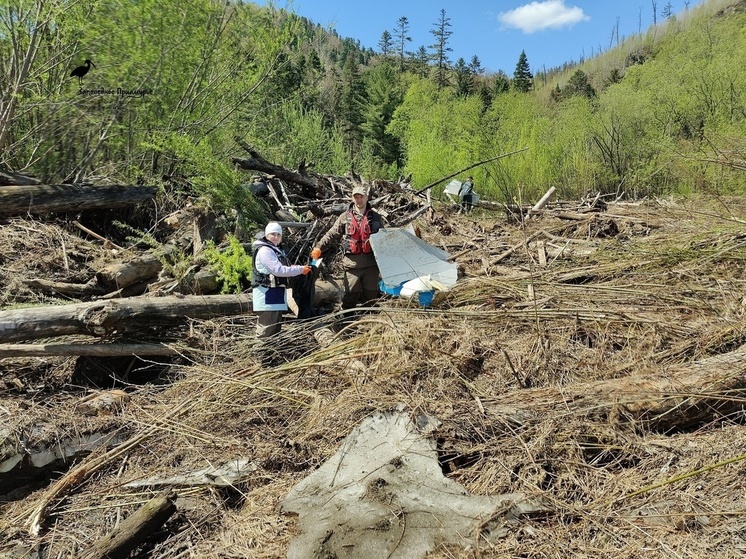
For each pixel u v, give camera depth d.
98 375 4.56
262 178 8.70
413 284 4.99
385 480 2.95
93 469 3.45
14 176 6.98
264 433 3.67
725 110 15.05
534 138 17.44
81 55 7.73
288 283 5.24
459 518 2.68
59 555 2.86
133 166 8.53
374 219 5.59
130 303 4.55
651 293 4.95
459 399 3.65
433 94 29.77
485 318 4.61
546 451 3.14
